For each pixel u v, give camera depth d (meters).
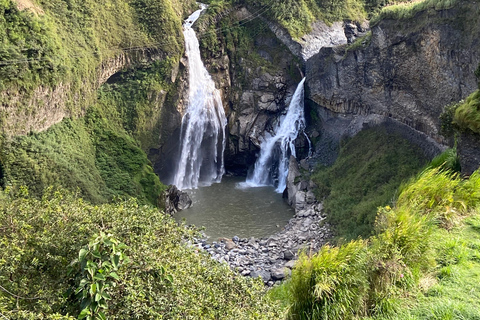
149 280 6.64
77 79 34.81
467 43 25.86
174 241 8.34
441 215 10.70
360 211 27.30
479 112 13.95
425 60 30.02
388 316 7.32
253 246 27.86
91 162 33.88
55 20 34.75
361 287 7.75
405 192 11.37
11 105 28.36
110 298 5.93
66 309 6.35
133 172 35.69
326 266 7.81
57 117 33.00
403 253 8.41
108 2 40.84
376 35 34.88
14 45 28.88
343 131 40.09
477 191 11.48
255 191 41.28
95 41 37.75
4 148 27.78
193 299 6.81
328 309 7.40
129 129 39.94
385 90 35.16
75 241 7.09
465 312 6.73
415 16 30.89
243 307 7.62
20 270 7.01
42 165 28.75
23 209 8.25
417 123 31.80
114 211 8.12
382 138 34.81
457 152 15.62
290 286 8.20
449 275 8.14
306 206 34.31
